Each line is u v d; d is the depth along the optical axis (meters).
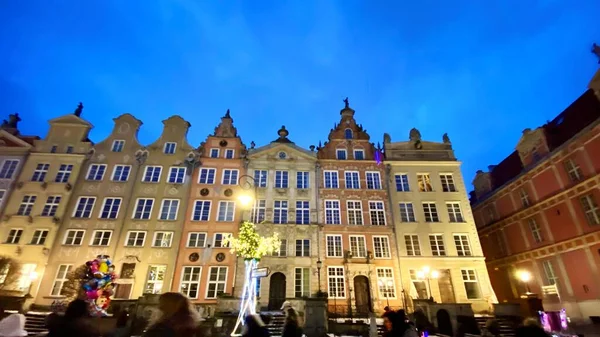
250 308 14.62
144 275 25.73
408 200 30.97
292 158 32.53
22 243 25.77
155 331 3.74
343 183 31.52
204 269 26.34
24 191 28.08
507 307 22.34
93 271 17.20
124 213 28.06
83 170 29.78
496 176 36.28
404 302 25.78
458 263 28.02
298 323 7.81
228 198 29.75
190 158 31.30
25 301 22.62
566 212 25.36
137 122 33.06
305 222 29.34
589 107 25.80
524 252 29.02
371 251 28.14
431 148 34.47
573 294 23.98
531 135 30.17
